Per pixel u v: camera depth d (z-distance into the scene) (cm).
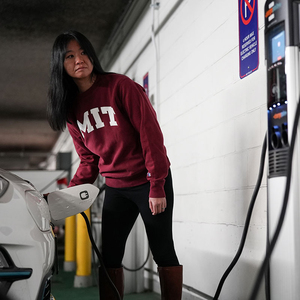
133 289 352
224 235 235
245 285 209
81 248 398
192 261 283
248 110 211
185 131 301
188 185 294
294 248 136
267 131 152
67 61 183
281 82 145
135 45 438
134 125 182
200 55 274
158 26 363
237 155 222
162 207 177
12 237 129
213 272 249
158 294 338
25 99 819
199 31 276
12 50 562
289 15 142
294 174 138
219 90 245
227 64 235
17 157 1700
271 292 144
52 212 171
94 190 176
